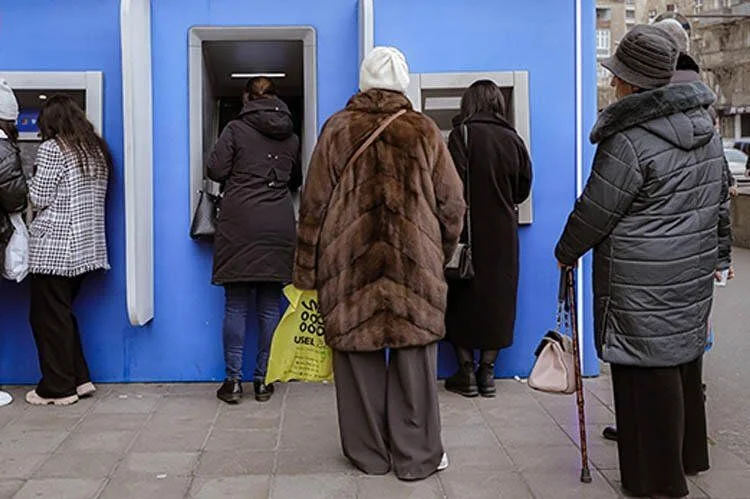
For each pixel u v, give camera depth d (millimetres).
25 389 4453
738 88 32906
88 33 4410
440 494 3100
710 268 2951
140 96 4215
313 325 3490
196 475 3277
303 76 4652
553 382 3205
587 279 4590
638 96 2854
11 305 4496
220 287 4531
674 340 2889
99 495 3088
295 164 4430
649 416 2961
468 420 3939
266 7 4473
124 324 4508
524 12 4551
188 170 4473
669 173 2828
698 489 3145
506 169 4215
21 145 4473
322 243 3248
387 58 3297
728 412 4207
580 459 3439
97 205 4223
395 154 3195
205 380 4566
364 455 3299
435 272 3238
